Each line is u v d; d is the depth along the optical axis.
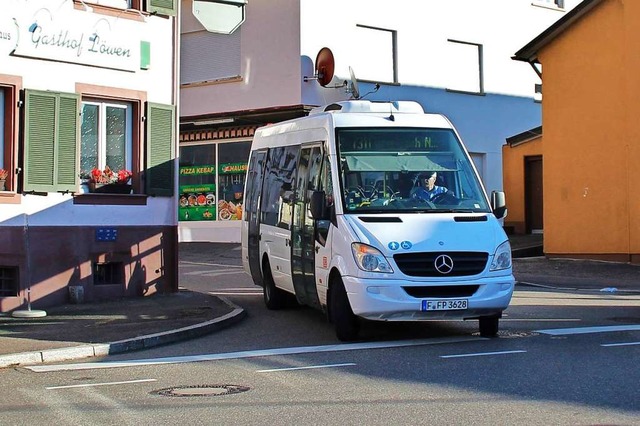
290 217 14.41
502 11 34.81
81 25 16.38
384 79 31.27
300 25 29.25
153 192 17.47
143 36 17.39
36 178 15.75
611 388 8.45
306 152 13.98
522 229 32.38
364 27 30.84
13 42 15.45
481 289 11.64
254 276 16.86
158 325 13.47
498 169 34.75
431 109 32.53
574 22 25.36
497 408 7.70
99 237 16.62
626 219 24.12
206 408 8.01
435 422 7.24
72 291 16.16
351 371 9.79
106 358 11.41
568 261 25.19
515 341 11.77
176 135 17.97
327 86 29.56
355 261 11.67
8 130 15.54
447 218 12.06
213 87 31.31
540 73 26.62
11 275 15.55
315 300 13.29
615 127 24.41
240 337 12.92
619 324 13.43
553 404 7.81
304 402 8.16
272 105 29.94
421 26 32.25
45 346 11.62
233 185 31.22
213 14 19.41
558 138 26.05
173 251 17.83
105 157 17.11
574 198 25.55
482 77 34.19
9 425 7.50
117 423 7.50
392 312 11.47
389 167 12.67
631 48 23.88
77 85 16.38
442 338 12.23
